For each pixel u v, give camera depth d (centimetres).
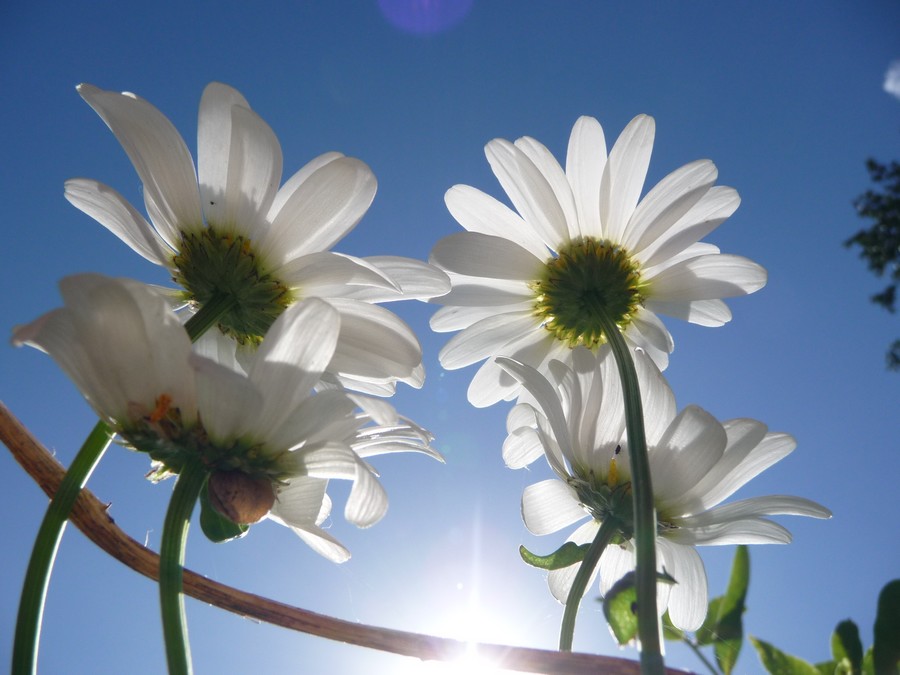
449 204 16
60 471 8
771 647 7
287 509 9
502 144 16
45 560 7
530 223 16
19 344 7
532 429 13
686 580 11
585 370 12
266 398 8
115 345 8
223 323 12
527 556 10
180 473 8
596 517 12
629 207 16
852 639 7
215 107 12
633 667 7
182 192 11
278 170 11
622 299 16
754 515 12
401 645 7
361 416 9
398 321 11
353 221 12
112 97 10
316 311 8
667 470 11
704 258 15
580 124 16
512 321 16
